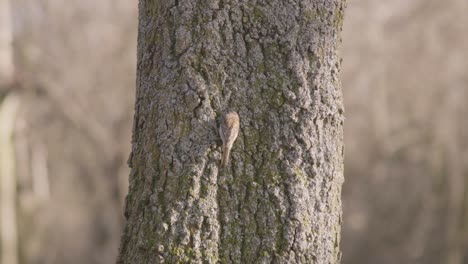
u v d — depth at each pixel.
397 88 24.58
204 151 4.42
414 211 25.77
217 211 4.42
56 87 20.88
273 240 4.43
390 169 25.81
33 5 20.89
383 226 26.25
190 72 4.45
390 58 24.05
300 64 4.46
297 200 4.45
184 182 4.43
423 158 25.27
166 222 4.44
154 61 4.59
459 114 24.53
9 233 16.81
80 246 29.67
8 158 16.77
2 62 16.47
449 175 24.72
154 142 4.54
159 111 4.53
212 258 4.41
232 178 4.42
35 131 21.03
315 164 4.50
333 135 4.59
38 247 25.78
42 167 21.00
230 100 4.44
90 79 23.09
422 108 24.67
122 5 23.47
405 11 23.75
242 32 4.44
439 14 23.61
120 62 23.48
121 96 23.73
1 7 16.42
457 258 24.27
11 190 16.89
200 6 4.46
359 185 26.25
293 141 4.45
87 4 22.91
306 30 4.47
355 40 23.58
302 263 4.47
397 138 25.11
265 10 4.43
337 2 4.59
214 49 4.43
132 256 4.59
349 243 26.52
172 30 4.52
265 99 4.44
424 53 23.97
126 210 4.73
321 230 4.54
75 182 26.36
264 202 4.43
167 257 4.42
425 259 25.36
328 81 4.54
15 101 16.81
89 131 22.91
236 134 4.38
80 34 22.72
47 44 21.61
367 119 24.94
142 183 4.60
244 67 4.44
